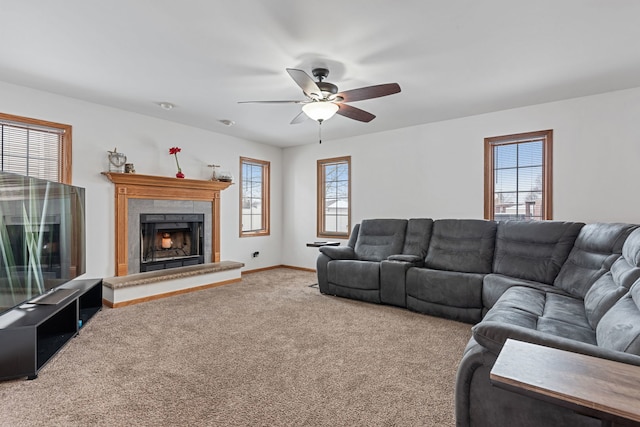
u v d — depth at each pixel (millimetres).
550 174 3777
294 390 1950
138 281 3783
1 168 3236
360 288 3910
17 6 1989
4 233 2139
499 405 1349
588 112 3570
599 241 2617
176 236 4848
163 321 3162
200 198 4891
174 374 2139
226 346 2586
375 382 2047
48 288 2689
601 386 887
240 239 5617
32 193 2475
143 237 4344
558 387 882
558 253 3041
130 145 4160
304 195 6098
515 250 3340
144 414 1712
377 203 5172
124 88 3371
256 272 5824
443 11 2061
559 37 2373
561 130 3719
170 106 3916
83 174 3754
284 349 2533
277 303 3820
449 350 2529
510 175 4129
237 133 5254
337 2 1967
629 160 3363
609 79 3133
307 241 6059
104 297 3738
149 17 2117
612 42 2443
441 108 4000
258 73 2986
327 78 3090
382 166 5117
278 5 1997
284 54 2625
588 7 2018
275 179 6262
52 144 3559
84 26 2223
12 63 2791
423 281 3439
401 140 4922
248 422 1646
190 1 1953
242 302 3852
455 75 3037
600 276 2373
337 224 5738
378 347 2580
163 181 4355
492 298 2938
